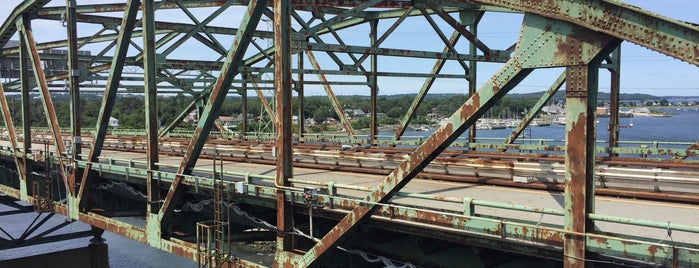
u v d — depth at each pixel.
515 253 7.09
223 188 10.83
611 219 5.79
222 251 10.41
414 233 7.94
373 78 24.45
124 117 67.62
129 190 14.30
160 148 23.41
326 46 15.60
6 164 25.16
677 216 8.10
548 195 9.98
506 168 11.38
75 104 16.41
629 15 5.35
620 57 17.88
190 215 13.34
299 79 27.48
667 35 5.12
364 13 23.30
